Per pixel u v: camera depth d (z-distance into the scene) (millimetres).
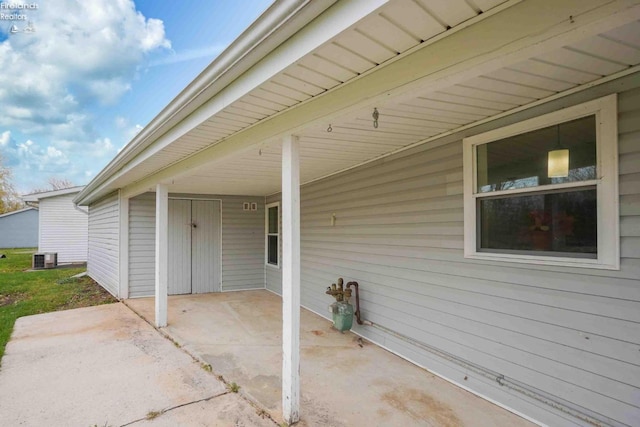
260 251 8320
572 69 2053
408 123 2992
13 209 29141
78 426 2625
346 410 2828
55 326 5262
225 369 3666
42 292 8102
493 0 1425
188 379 3424
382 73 1967
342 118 2281
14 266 13539
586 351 2295
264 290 8125
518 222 2746
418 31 1618
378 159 4285
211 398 3045
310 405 2908
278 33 1841
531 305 2615
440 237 3400
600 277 2230
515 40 1469
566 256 2420
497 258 2854
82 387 3248
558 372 2445
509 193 2785
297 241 2736
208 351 4199
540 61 1940
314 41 1721
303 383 3303
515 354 2723
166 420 2701
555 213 2490
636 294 2072
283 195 2785
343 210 5066
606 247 2193
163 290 5227
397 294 3988
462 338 3172
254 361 3893
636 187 2078
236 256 8102
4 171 28734
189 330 5055
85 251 15320
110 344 4445
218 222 7977
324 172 5297
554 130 2484
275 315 5914
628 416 2100
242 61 2146
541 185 2559
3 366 3740
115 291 7461
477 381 3025
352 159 4398
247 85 2264
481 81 2180
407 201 3822
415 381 3330
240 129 3137
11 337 4723
